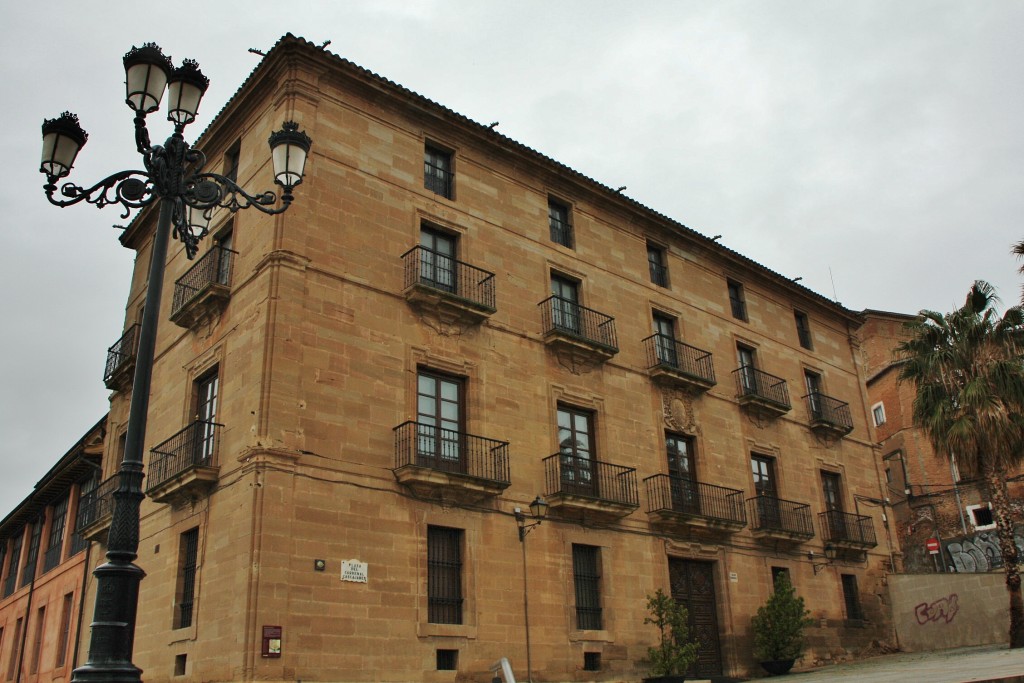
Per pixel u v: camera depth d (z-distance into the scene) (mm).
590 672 18875
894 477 39562
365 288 18109
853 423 30766
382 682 15477
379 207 19109
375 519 16484
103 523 21609
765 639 22438
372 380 17469
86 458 25922
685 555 22266
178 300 19828
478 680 16812
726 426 25297
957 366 25719
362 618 15625
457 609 17312
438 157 21297
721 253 27781
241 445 16016
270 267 16938
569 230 23609
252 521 14992
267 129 19047
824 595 26016
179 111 9672
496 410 19422
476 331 19750
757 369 26891
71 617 24688
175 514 17547
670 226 26219
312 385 16547
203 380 18672
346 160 18922
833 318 32312
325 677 14789
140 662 17266
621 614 20031
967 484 36250
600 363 22312
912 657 24422
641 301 24547
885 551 29406
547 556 19062
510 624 17781
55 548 29391
